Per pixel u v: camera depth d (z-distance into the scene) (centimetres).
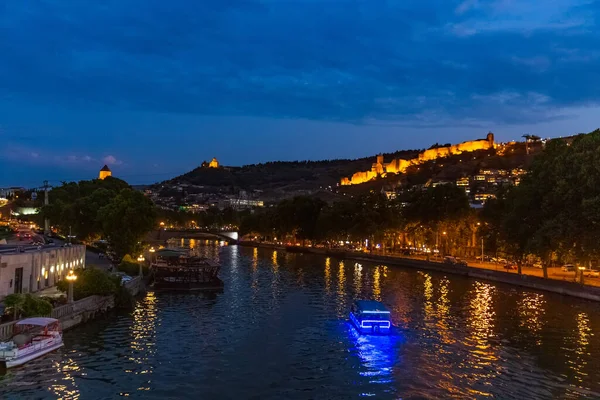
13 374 4134
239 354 4919
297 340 5509
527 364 4609
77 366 4381
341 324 6359
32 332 4684
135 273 10256
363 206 19600
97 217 12756
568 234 8719
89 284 6612
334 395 3831
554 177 9400
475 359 4775
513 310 7325
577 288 8488
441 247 18112
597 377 4238
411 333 5841
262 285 10350
